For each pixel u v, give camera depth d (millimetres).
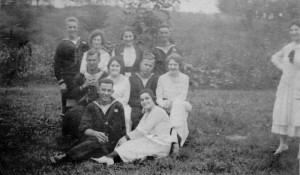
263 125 4668
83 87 4625
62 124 4477
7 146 4262
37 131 4523
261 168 4031
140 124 4285
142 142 4137
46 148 4305
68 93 4676
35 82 4938
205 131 4730
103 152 4117
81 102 4609
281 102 4355
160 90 4625
